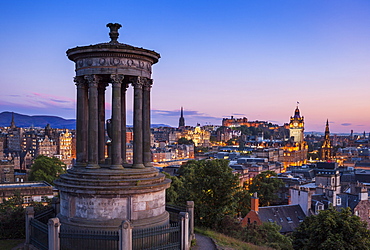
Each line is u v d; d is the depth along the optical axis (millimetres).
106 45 29750
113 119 30125
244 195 105625
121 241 24938
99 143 34344
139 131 31250
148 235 26375
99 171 29625
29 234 30312
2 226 35625
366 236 48094
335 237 47500
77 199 29406
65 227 29219
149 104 32750
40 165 157875
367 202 114438
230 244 37719
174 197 87562
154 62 33625
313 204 110938
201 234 40344
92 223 28500
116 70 30156
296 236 55969
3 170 171875
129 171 29969
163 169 195375
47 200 61000
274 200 138250
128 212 29016
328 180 142625
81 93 31641
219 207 56094
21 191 94375
